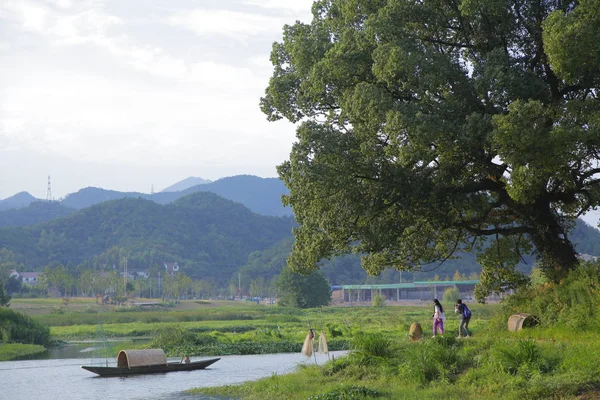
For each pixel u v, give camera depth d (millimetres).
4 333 61938
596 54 24469
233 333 70688
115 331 77875
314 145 29219
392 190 29406
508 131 24656
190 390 29031
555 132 24359
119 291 190375
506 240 35781
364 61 29016
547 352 21375
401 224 31266
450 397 19047
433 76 26875
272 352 52031
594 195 30312
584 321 26078
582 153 25531
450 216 32594
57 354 55625
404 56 26688
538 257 32781
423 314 93000
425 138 25953
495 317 32969
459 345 25500
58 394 29812
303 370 28969
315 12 34750
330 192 29406
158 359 38250
